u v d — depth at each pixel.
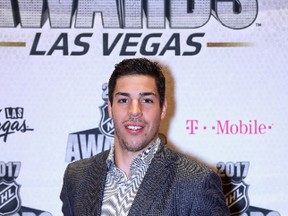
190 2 2.28
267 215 2.29
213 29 2.29
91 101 2.28
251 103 2.28
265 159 2.28
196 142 2.29
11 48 2.25
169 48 2.28
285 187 2.28
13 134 2.26
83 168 1.76
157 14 2.27
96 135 2.28
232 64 2.29
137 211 1.53
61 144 2.27
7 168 2.25
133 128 1.60
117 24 2.27
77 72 2.27
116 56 2.27
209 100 2.29
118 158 1.65
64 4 2.26
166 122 2.28
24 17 2.26
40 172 2.27
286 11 2.27
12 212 2.25
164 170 1.59
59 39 2.26
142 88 1.60
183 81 2.28
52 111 2.27
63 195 1.80
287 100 2.28
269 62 2.29
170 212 1.54
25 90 2.26
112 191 1.62
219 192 1.60
